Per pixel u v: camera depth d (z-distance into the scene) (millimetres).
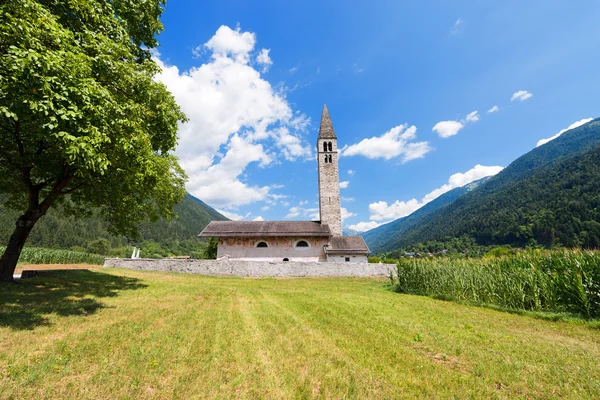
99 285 13344
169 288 14148
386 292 16438
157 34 14219
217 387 4156
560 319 9484
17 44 6312
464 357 5734
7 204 14695
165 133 12773
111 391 3900
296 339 6480
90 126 6828
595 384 4551
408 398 4059
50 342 5559
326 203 39188
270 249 31391
